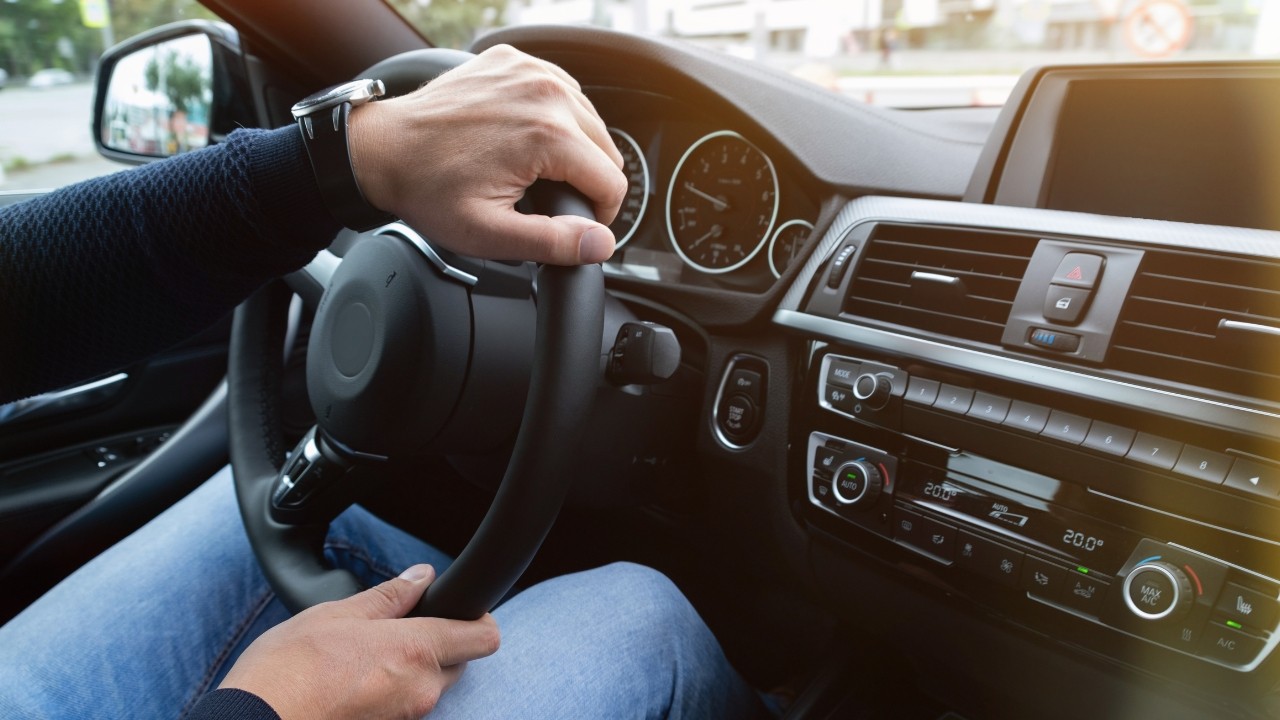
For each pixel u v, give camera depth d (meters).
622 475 1.13
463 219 0.56
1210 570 0.78
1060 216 0.92
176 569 0.94
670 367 0.92
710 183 1.25
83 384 1.37
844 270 1.05
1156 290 0.83
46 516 1.30
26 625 0.87
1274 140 0.93
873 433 1.02
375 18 1.49
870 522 1.02
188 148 1.72
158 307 0.62
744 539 1.23
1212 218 0.97
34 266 0.59
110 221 0.59
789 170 1.12
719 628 1.44
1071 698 0.94
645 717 0.80
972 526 0.93
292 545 0.88
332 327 0.84
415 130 0.56
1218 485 0.77
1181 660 0.81
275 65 1.54
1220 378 0.78
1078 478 0.85
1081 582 0.86
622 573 0.90
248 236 0.59
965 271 0.96
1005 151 1.08
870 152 1.15
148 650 0.87
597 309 0.63
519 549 0.63
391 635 0.60
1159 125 0.99
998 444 0.90
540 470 0.62
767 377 1.12
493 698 0.72
